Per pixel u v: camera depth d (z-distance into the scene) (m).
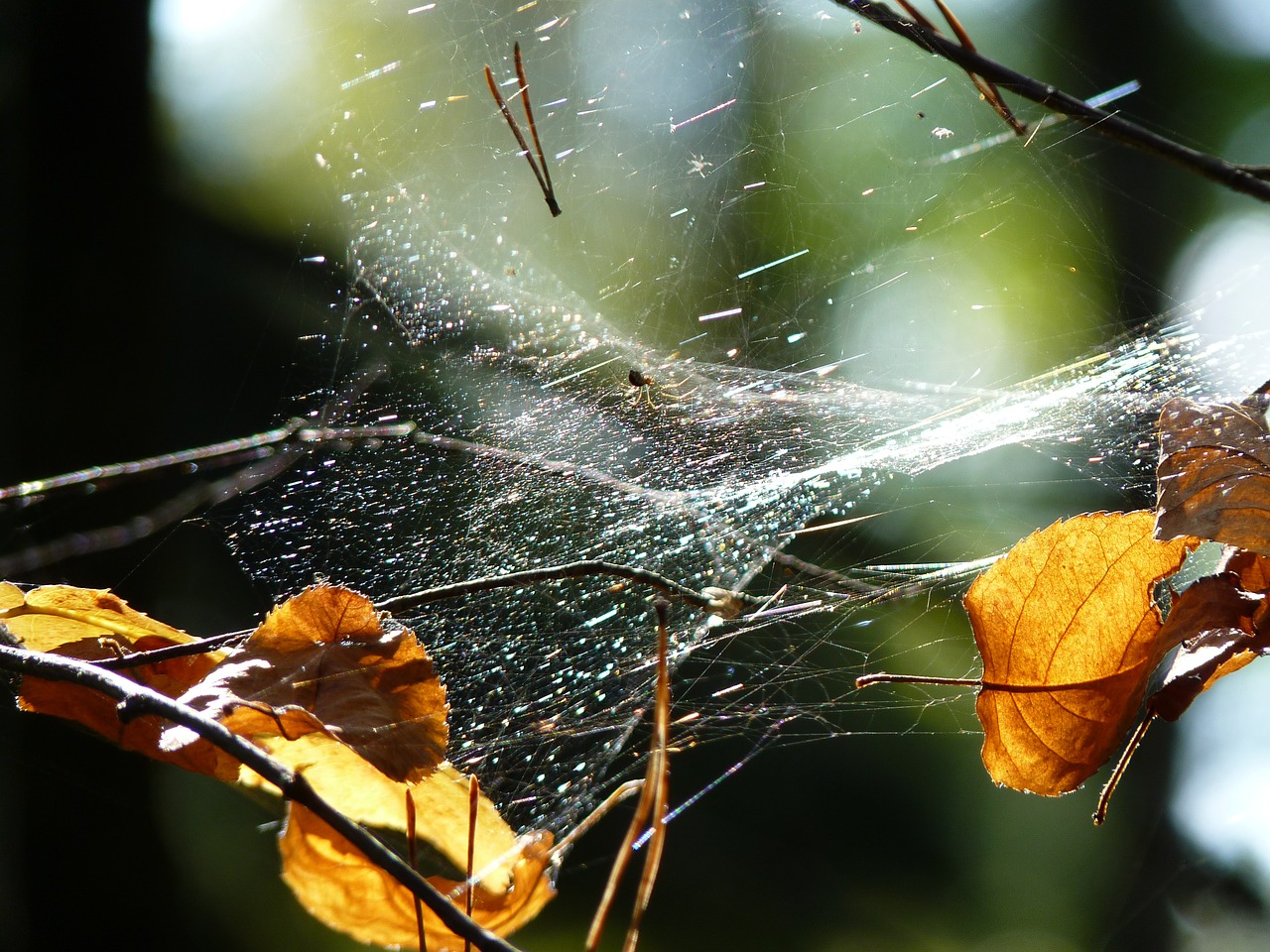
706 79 1.34
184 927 1.98
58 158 2.04
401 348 1.29
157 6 2.16
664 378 1.31
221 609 1.74
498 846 0.89
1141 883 3.28
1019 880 3.38
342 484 1.13
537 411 1.26
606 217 1.34
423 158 1.37
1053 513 1.66
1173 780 3.38
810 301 1.38
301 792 0.86
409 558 1.03
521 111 1.36
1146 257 2.34
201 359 2.31
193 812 2.14
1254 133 4.50
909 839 3.40
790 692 1.17
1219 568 0.89
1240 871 3.12
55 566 1.78
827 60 1.32
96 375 2.01
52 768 1.89
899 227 1.40
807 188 1.36
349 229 1.36
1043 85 0.96
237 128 2.43
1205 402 0.89
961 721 3.29
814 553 1.31
